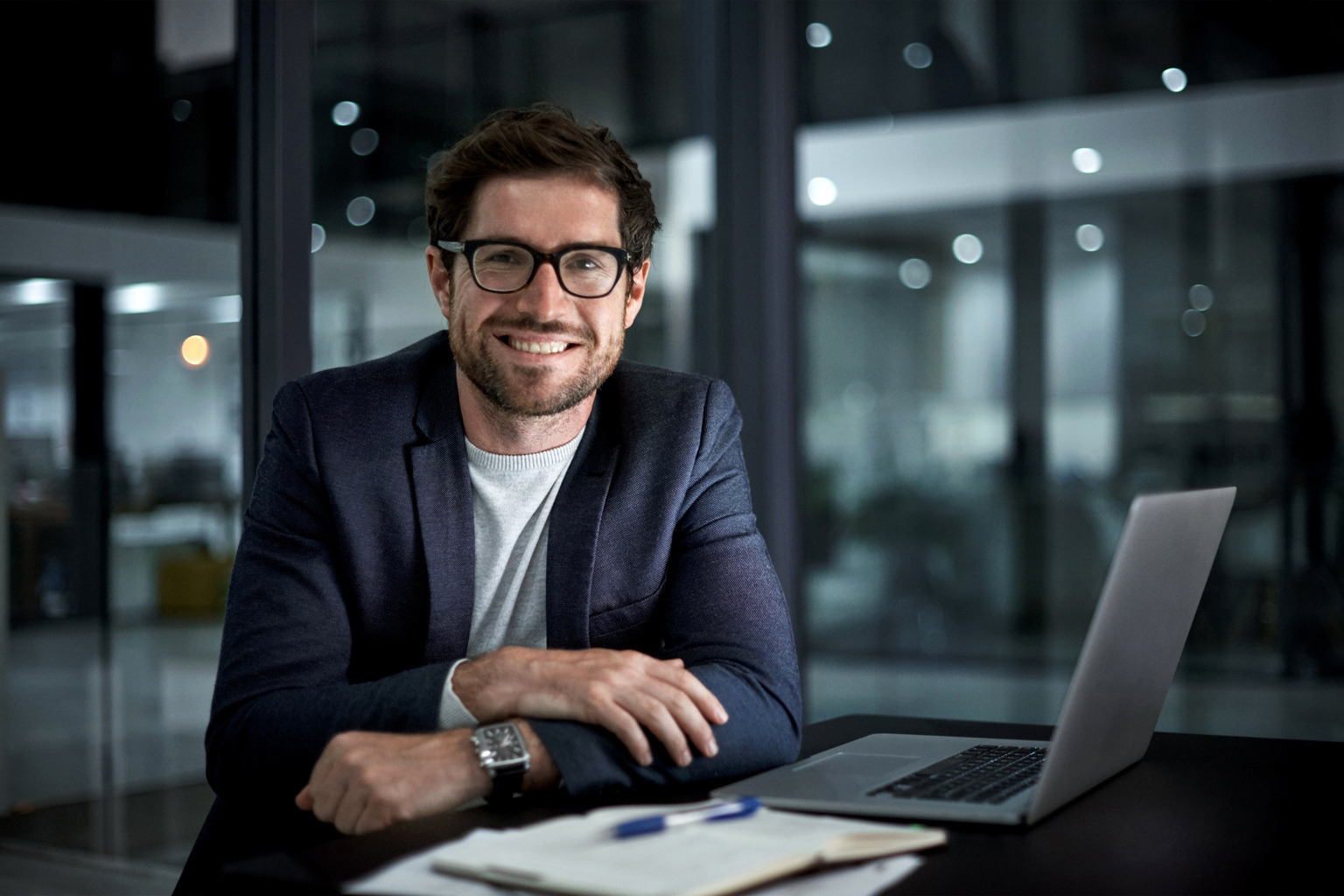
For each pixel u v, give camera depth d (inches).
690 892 25.2
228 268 187.3
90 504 141.8
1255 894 27.1
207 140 175.0
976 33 228.2
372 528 48.6
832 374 241.9
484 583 50.8
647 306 235.0
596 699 38.2
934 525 235.6
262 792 40.6
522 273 46.6
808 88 236.1
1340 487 199.3
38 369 200.8
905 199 233.8
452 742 37.0
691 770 38.1
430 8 205.2
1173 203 215.6
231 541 169.9
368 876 27.9
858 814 34.0
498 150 46.8
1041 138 225.3
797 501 145.7
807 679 145.0
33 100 178.7
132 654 143.6
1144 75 217.2
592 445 52.4
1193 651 197.3
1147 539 33.2
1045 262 226.7
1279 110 206.2
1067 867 29.0
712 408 54.1
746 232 143.8
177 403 195.9
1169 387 216.2
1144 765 41.2
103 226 194.4
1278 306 207.0
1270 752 43.6
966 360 233.5
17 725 127.8
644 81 223.3
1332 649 193.0
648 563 50.6
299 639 45.1
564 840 29.4
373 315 206.4
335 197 205.0
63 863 113.7
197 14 133.0
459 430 50.5
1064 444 226.1
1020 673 229.0
